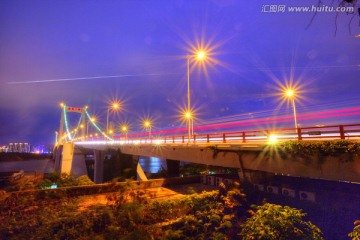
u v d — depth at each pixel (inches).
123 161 1967.3
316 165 613.3
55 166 3762.3
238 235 602.9
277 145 696.4
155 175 1797.5
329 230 590.6
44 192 810.2
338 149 555.8
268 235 509.0
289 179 846.5
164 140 1513.3
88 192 875.4
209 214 680.4
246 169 836.0
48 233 567.8
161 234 594.2
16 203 721.0
